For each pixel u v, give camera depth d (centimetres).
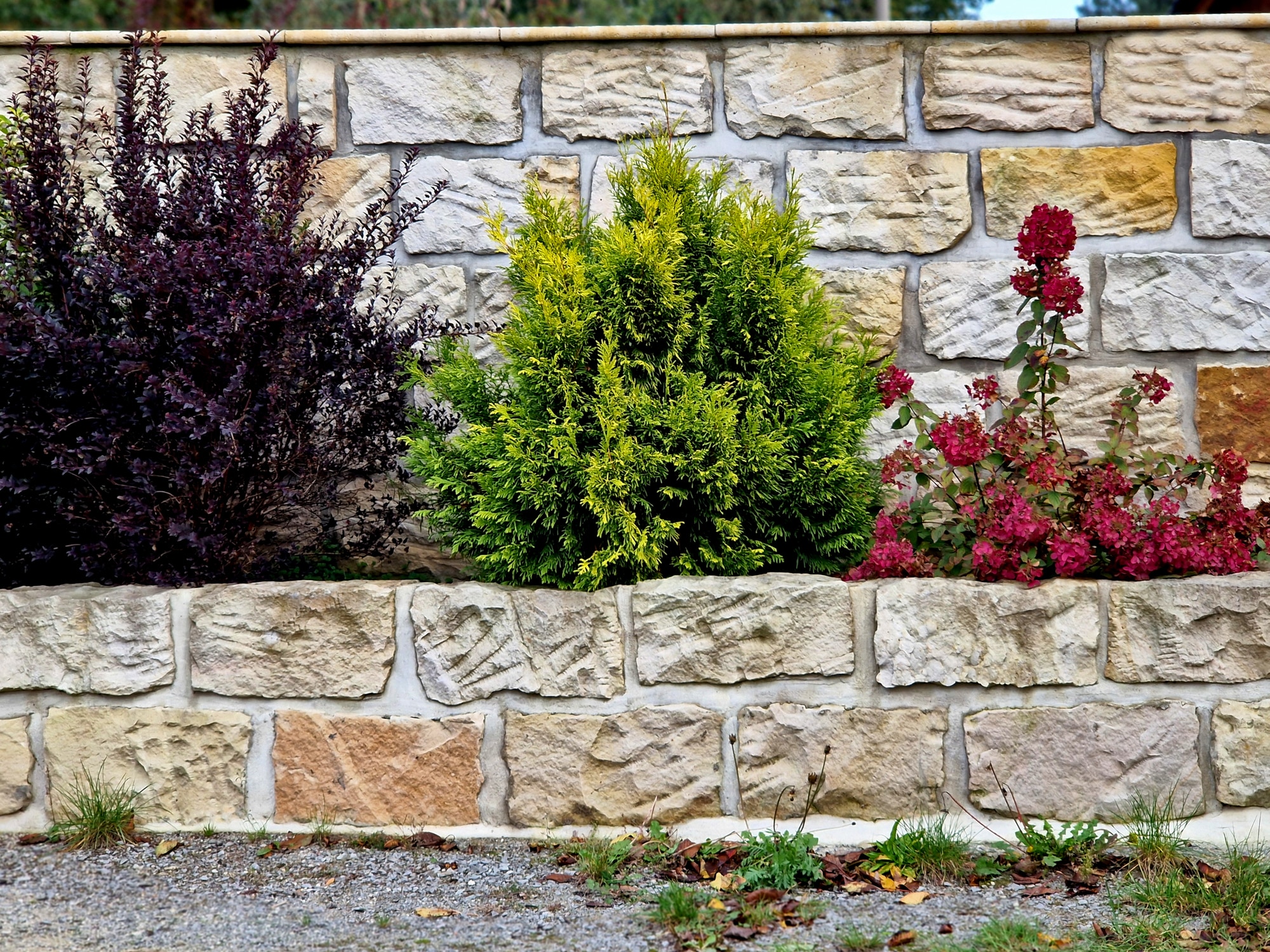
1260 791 329
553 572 357
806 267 386
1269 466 442
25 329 349
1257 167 443
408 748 340
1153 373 377
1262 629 330
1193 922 272
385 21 988
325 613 341
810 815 335
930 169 448
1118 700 333
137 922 276
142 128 384
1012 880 302
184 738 343
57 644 343
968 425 355
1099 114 446
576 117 453
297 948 262
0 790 342
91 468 346
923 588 334
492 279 455
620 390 342
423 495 445
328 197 456
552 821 338
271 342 364
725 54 451
